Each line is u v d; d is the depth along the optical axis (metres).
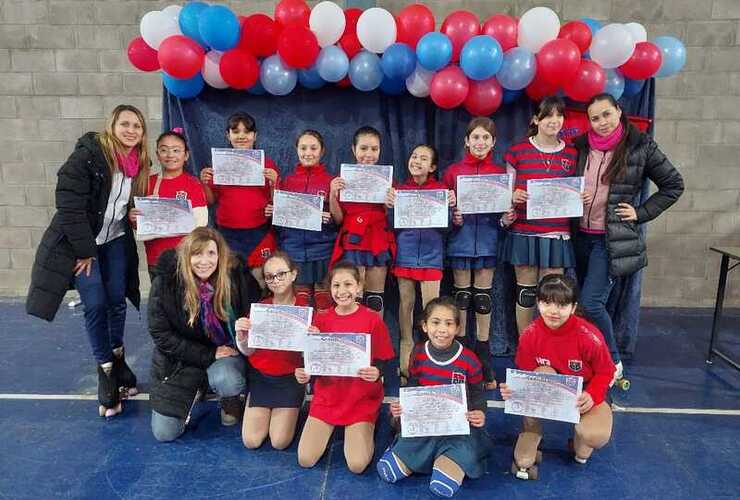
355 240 3.15
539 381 2.39
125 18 4.46
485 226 3.20
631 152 2.96
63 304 4.67
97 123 4.64
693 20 4.27
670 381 3.39
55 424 2.89
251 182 3.19
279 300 2.79
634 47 3.14
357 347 2.53
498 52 2.97
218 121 3.50
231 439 2.78
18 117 4.63
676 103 4.40
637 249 3.04
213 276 2.72
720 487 2.41
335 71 3.13
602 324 3.17
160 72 4.54
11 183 4.74
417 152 3.03
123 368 3.12
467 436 2.46
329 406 2.63
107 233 2.90
